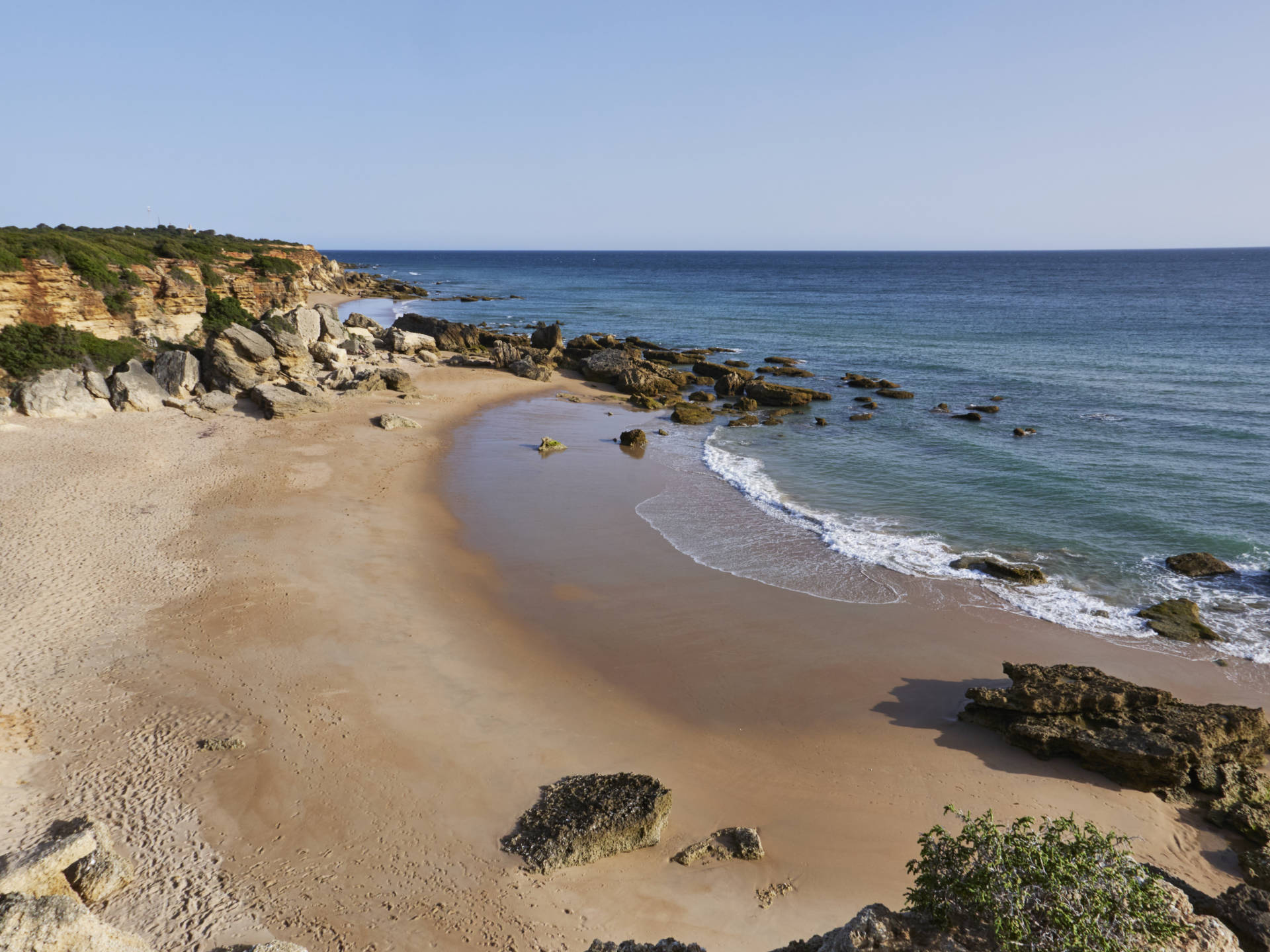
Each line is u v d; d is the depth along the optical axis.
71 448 32.50
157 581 21.77
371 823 13.23
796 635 20.39
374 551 25.03
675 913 11.72
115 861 11.55
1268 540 25.78
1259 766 15.38
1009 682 18.25
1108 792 14.70
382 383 48.62
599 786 13.98
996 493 31.14
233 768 14.40
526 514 29.23
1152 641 19.97
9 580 20.92
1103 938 6.92
